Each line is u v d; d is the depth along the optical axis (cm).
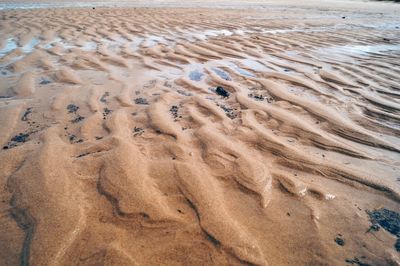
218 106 388
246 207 221
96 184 232
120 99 398
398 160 295
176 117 352
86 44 695
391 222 216
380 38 911
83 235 189
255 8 1530
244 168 260
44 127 320
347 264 183
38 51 622
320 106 402
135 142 293
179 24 970
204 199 222
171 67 554
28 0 1365
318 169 269
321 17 1332
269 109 382
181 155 275
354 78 539
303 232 203
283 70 564
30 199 214
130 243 185
